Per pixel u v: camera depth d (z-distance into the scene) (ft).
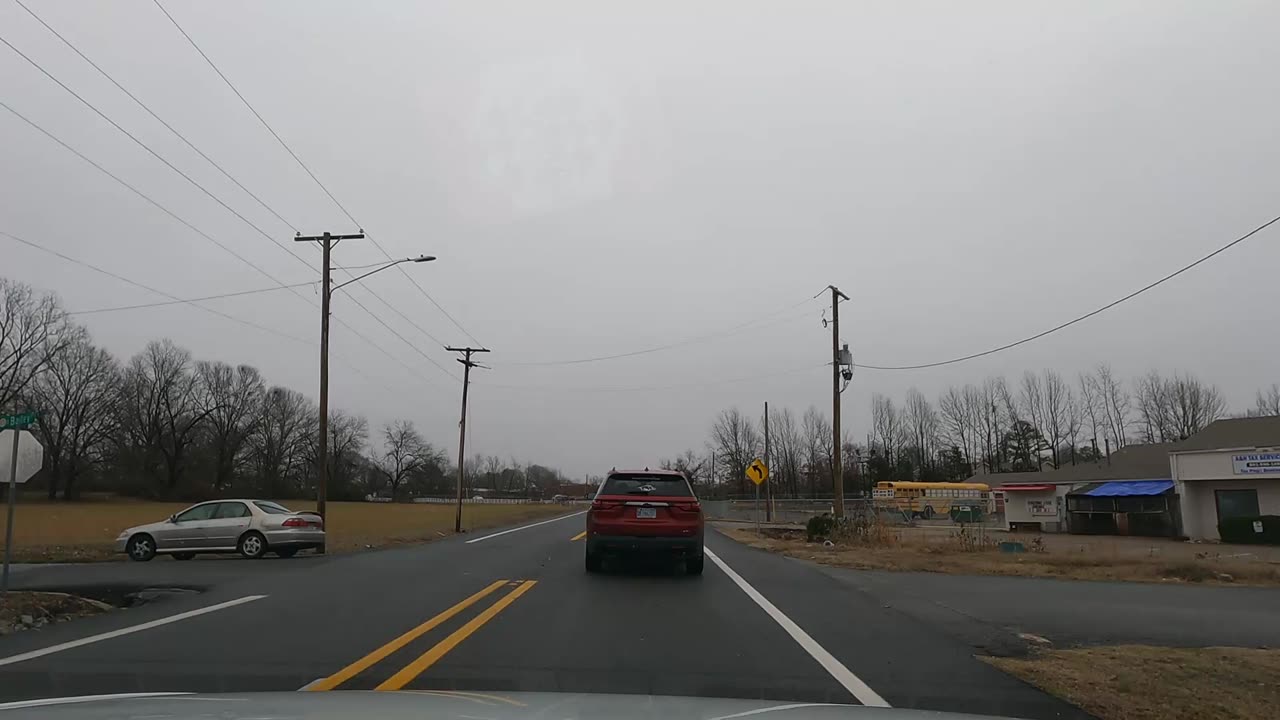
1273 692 21.61
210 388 328.90
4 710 12.66
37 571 52.08
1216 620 34.71
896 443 296.10
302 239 91.35
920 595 42.24
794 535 116.78
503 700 14.10
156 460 309.63
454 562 55.11
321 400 90.02
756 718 12.85
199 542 63.72
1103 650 27.22
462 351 143.23
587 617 31.63
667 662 23.50
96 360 278.05
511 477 478.18
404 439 444.96
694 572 47.91
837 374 109.70
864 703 19.08
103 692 19.45
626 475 48.11
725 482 316.40
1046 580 53.01
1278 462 117.60
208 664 22.79
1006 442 271.69
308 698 14.10
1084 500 148.66
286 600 36.14
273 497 348.59
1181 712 19.56
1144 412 242.99
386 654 24.23
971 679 22.18
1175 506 133.18
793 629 29.66
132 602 37.73
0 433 37.76
